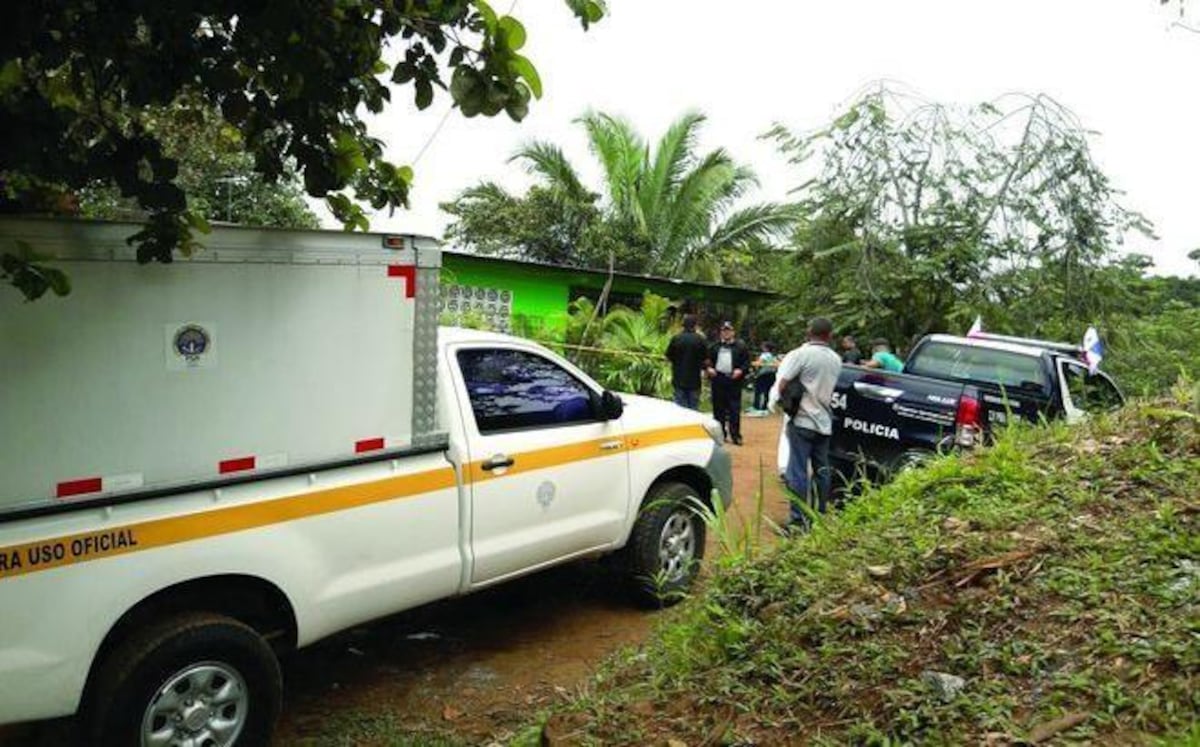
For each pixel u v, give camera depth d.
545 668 4.71
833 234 16.23
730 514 7.91
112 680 3.21
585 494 5.08
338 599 3.88
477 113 2.84
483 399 4.65
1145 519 3.63
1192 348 13.77
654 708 3.22
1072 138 14.77
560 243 24.47
